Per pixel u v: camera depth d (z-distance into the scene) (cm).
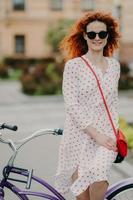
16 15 4494
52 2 4453
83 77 428
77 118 422
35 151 977
